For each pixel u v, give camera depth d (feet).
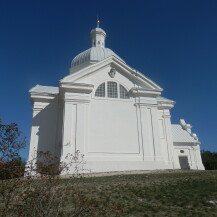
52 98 85.66
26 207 17.97
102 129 76.02
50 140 81.76
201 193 33.71
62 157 68.49
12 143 20.58
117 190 37.93
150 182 45.19
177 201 30.22
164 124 94.48
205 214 24.66
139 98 83.20
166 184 42.27
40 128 82.48
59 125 83.66
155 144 78.95
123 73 85.61
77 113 74.59
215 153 177.37
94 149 73.15
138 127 79.77
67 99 75.00
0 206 22.06
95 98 78.74
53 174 22.09
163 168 76.48
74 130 72.79
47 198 18.78
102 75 82.84
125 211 25.84
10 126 20.85
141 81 85.76
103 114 77.82
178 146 102.37
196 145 104.37
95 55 115.75
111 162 72.84
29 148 79.56
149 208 27.30
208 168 163.32
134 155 76.38
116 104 80.38
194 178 48.34
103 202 29.48
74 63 120.88
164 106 96.07
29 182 19.97
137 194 34.96
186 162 100.89
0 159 19.80
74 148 70.90
